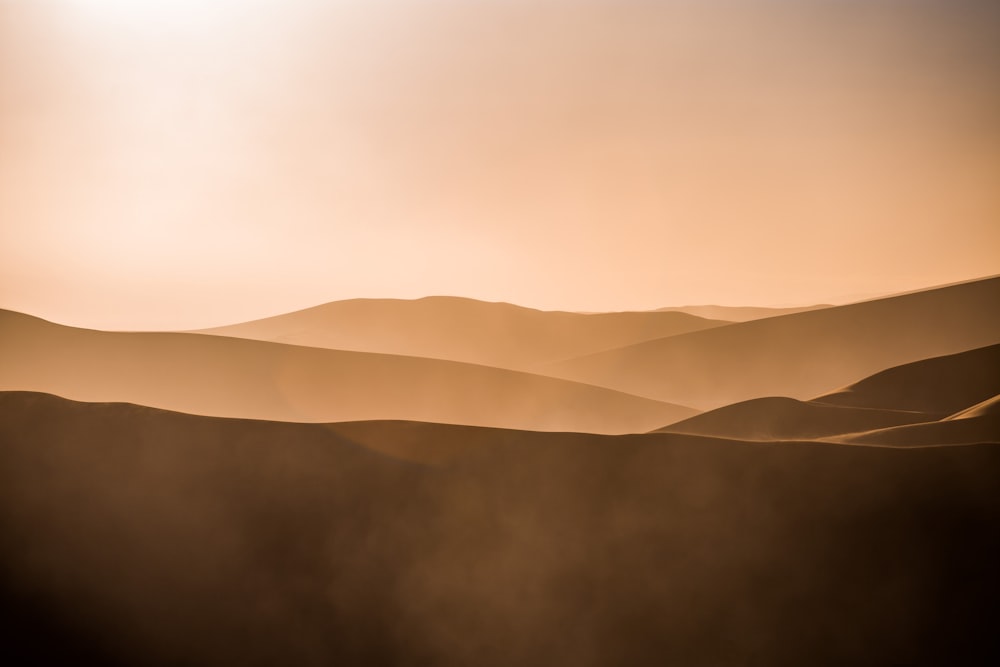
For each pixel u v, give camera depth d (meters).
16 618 52.94
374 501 62.31
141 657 51.31
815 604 53.06
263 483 63.91
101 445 67.25
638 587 55.84
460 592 56.25
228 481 64.06
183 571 56.84
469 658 52.50
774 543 57.38
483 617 54.75
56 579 55.91
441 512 61.56
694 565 56.66
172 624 53.38
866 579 53.91
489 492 63.19
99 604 54.41
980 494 58.41
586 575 56.91
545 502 62.50
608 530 59.91
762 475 63.34
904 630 50.72
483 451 67.81
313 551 58.44
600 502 62.19
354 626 53.97
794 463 64.25
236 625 53.59
